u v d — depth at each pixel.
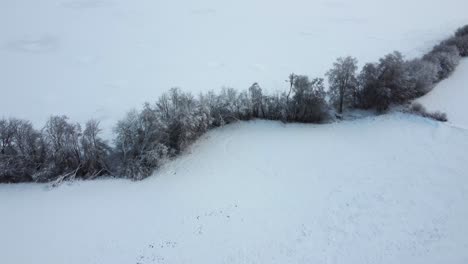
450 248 21.11
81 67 62.94
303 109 37.00
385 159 30.45
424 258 20.56
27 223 24.72
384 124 36.12
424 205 24.70
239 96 37.62
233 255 21.62
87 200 26.91
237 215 24.88
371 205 25.09
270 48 71.06
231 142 34.16
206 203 26.19
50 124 30.42
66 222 24.73
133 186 28.48
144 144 29.64
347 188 27.09
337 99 39.69
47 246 22.78
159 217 24.97
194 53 69.75
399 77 38.34
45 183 29.03
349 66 38.78
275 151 32.56
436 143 31.97
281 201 26.12
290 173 29.38
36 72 60.56
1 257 22.06
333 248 21.73
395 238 22.14
